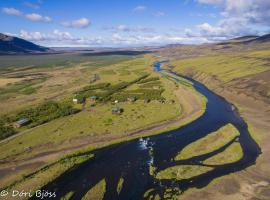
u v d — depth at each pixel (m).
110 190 66.38
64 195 64.31
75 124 110.56
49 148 89.19
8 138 97.31
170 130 104.50
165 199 62.94
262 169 75.50
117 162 79.75
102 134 100.06
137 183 69.06
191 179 70.69
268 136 97.69
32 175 72.88
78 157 81.62
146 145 91.25
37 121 113.38
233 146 89.44
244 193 65.19
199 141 93.31
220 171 74.69
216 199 63.00
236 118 119.88
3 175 73.31
